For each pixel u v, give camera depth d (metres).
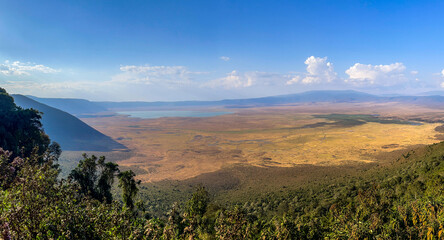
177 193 76.94
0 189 16.11
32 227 11.62
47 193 13.41
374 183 55.75
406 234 20.31
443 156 64.31
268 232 22.77
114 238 12.96
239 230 17.28
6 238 10.46
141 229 16.12
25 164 15.51
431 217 21.22
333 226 24.55
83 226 13.00
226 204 63.44
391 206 32.41
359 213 31.56
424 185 43.25
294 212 51.81
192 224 18.31
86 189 39.38
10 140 55.16
